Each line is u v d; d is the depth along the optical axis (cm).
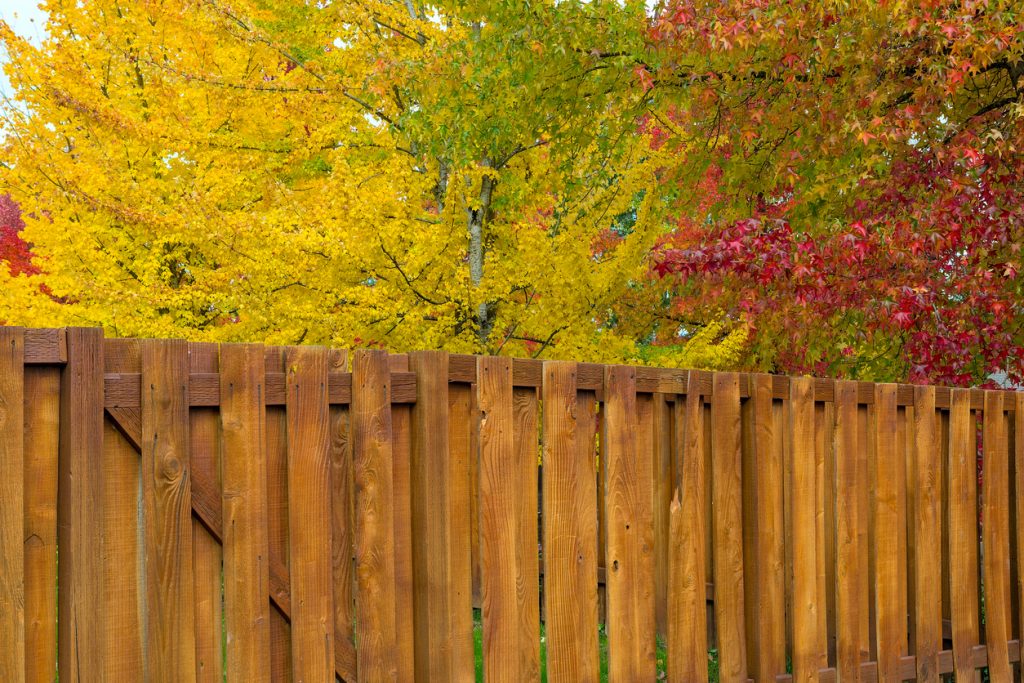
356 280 729
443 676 294
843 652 415
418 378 299
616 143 824
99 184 708
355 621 279
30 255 1180
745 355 939
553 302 749
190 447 249
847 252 688
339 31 771
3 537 212
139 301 669
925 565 459
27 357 219
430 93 750
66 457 224
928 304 713
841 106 742
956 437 485
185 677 243
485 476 308
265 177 750
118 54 758
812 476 412
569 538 332
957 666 470
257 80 754
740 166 884
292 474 265
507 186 795
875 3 660
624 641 342
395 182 738
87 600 222
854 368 960
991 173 752
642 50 784
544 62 776
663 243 877
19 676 213
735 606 380
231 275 681
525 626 319
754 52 773
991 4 673
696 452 374
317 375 272
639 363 778
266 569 258
